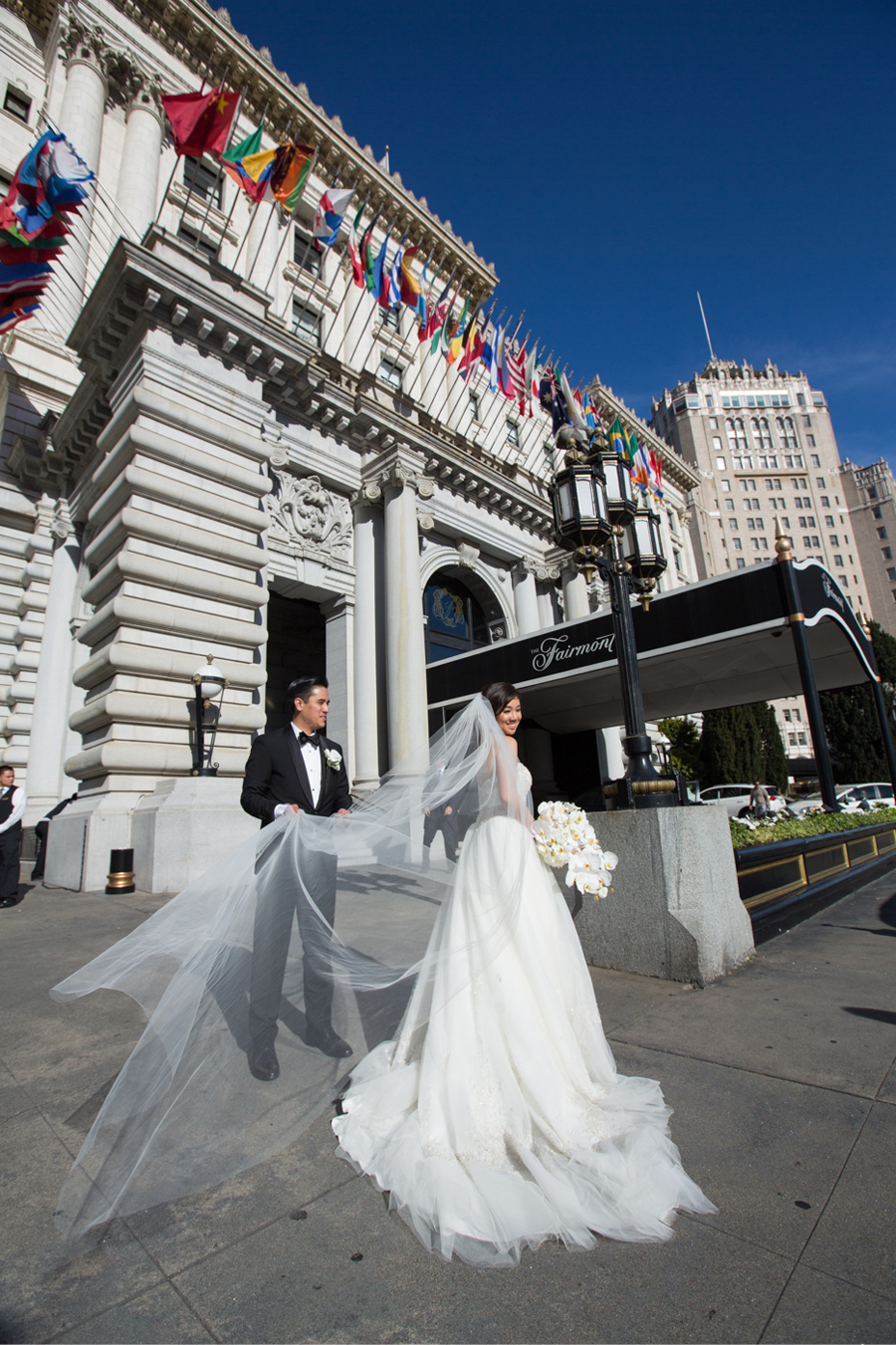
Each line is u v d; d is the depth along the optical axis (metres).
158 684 10.11
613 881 4.95
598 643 13.92
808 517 91.88
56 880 10.08
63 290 15.45
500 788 2.91
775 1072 3.06
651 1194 2.09
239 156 12.83
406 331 20.20
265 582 11.93
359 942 3.26
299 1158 2.46
